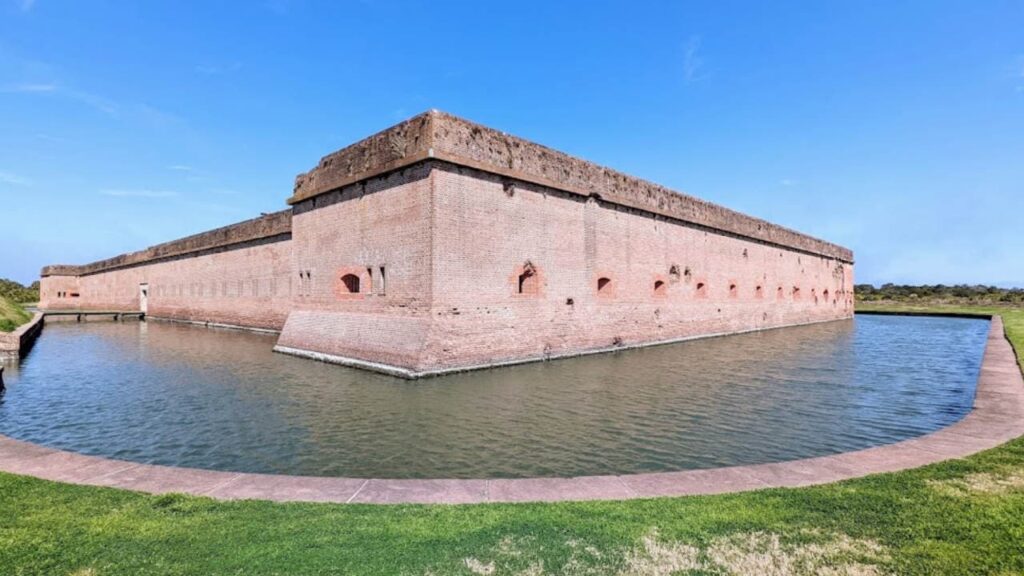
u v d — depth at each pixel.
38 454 6.53
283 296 28.80
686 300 26.64
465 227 15.95
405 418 10.20
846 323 41.12
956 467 5.95
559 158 19.42
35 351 21.34
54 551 4.08
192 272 38.53
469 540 4.30
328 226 19.67
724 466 7.68
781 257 37.28
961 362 18.33
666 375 15.20
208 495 5.27
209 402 11.61
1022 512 4.70
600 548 4.17
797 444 8.76
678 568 3.88
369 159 17.69
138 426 9.77
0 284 74.62
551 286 18.83
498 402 11.54
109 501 5.05
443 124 15.49
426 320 15.02
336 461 7.83
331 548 4.15
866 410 11.10
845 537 4.30
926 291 77.50
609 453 8.19
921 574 3.77
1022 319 35.09
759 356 19.72
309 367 16.47
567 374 15.22
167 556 4.03
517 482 5.70
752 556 4.03
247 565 3.91
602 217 21.38
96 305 55.69
